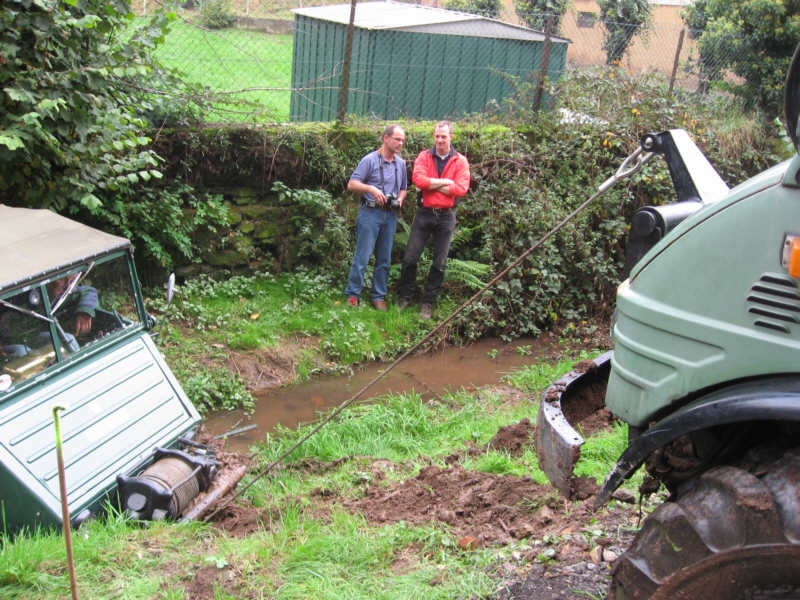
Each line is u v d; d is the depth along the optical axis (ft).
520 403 24.93
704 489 8.04
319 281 30.32
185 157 28.09
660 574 8.01
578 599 11.34
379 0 45.83
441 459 19.58
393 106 34.94
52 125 21.42
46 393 15.25
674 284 8.46
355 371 27.63
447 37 35.14
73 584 8.63
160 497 15.43
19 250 15.53
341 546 13.79
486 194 32.04
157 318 26.50
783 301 7.55
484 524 14.70
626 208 34.22
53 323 15.60
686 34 42.29
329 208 29.78
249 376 25.81
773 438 8.41
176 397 18.29
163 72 26.66
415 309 30.55
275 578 12.89
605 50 42.86
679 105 36.27
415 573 12.78
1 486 14.11
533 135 34.53
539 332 31.48
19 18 19.86
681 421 8.05
